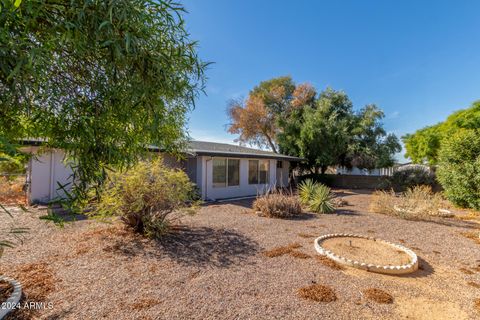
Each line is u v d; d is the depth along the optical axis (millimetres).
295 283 3230
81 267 3580
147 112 1595
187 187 5379
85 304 2646
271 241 4996
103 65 1414
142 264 3744
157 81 1494
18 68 1074
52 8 1190
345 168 18719
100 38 1275
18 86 1226
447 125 15023
